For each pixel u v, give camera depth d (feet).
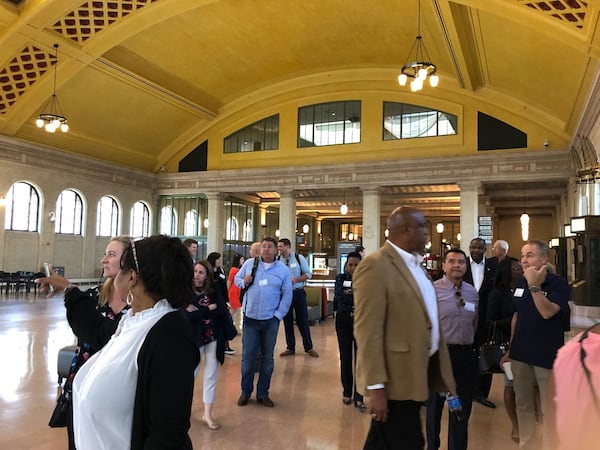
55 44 45.09
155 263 5.46
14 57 46.01
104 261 8.59
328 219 106.22
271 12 48.80
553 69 39.32
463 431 11.32
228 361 23.02
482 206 64.34
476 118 56.44
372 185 60.70
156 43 52.54
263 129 68.33
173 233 73.97
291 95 66.44
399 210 8.85
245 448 12.60
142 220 73.72
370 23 50.03
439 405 11.62
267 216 83.25
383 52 56.54
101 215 67.51
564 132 50.93
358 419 15.01
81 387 5.21
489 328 15.35
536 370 11.58
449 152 57.57
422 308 8.16
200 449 12.50
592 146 40.81
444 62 52.75
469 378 11.55
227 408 15.98
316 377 20.30
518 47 39.40
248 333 16.53
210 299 14.69
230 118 69.82
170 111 66.03
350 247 54.65
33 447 12.33
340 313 16.78
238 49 56.59
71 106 56.29
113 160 67.77
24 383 18.10
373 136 61.87
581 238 38.06
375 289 8.08
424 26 46.32
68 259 62.69
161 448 4.67
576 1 25.46
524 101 52.34
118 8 41.81
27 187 58.34
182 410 4.83
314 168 63.72
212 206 69.82
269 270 16.76
